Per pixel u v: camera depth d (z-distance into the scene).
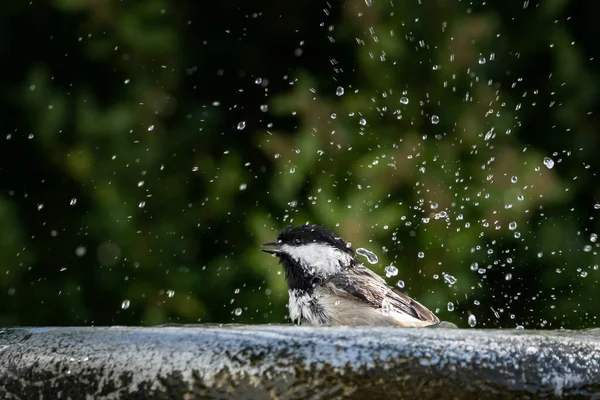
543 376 4.15
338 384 4.12
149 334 4.44
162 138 12.14
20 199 12.43
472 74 11.55
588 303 11.55
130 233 11.89
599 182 12.05
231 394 4.18
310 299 7.98
